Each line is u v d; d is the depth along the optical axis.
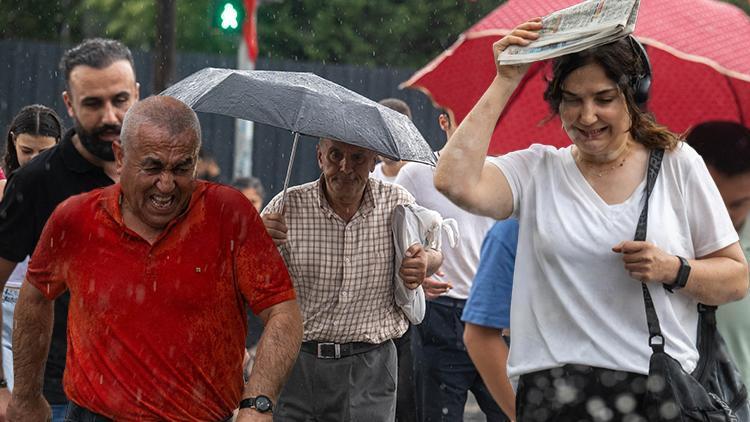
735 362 6.64
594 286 5.88
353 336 8.06
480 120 6.02
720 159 6.83
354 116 7.15
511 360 6.10
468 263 9.92
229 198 6.04
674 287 5.77
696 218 5.94
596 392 5.87
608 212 5.89
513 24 8.07
